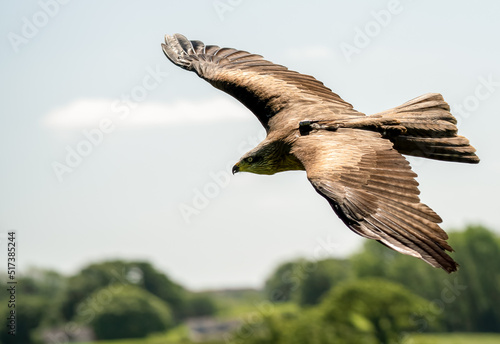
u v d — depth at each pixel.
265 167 9.52
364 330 38.16
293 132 9.29
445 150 8.93
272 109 10.12
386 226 7.28
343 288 39.50
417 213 7.35
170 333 68.25
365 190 7.63
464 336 52.22
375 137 8.49
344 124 8.93
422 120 9.02
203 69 11.32
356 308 38.53
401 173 7.79
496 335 52.38
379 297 38.97
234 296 81.75
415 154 8.95
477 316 52.72
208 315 76.94
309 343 37.03
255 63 11.20
